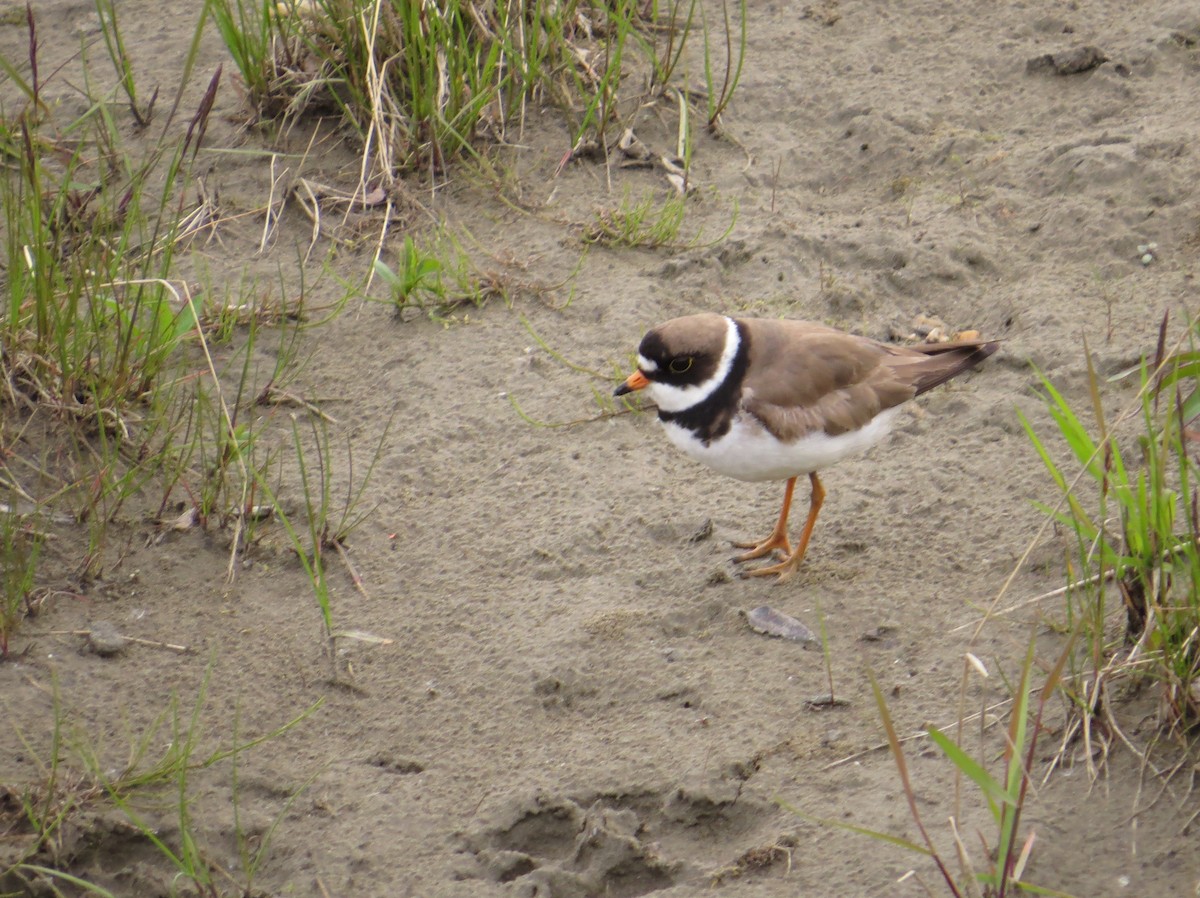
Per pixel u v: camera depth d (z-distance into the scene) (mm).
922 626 9070
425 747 8570
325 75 14414
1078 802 7496
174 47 15766
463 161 13859
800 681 8766
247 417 11438
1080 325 11445
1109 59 14281
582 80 14672
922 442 10781
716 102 14648
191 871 7523
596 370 11719
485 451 11039
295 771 8445
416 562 10055
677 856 7781
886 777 7930
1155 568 8016
